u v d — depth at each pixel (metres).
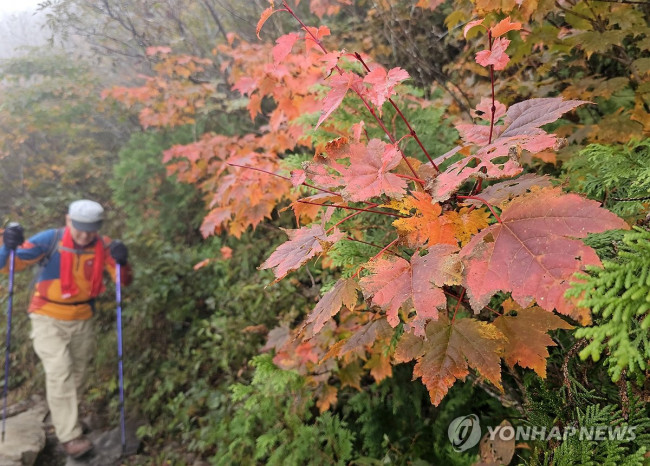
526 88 1.82
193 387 3.74
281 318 3.06
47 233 3.57
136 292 4.35
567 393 1.01
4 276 4.77
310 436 2.23
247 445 2.75
